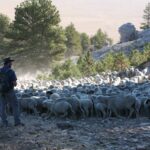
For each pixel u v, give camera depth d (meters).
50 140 12.02
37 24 67.06
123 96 15.70
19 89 23.78
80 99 16.12
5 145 11.61
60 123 14.26
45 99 17.47
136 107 15.59
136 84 22.52
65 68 42.94
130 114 15.54
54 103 16.28
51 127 14.17
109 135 12.46
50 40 66.88
